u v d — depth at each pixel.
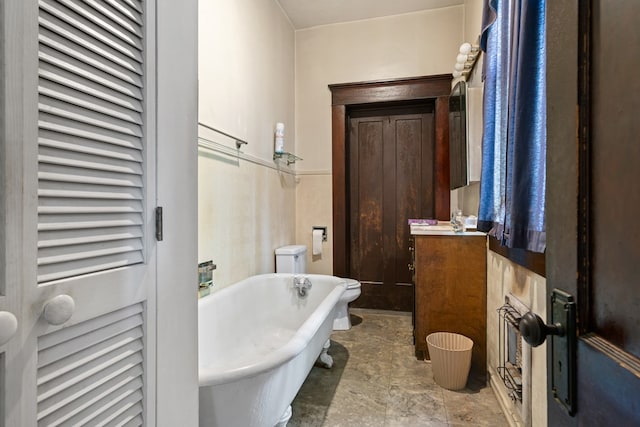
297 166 3.46
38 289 0.53
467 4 2.81
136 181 0.72
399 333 2.84
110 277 0.65
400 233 3.40
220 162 2.11
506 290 1.67
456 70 2.65
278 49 3.02
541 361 1.25
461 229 2.27
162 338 0.79
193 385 0.90
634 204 0.37
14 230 0.50
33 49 0.52
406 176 3.38
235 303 2.14
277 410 1.35
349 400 1.84
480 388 1.96
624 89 0.38
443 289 2.21
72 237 0.58
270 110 2.86
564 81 0.50
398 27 3.20
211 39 2.00
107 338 0.65
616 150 0.40
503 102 1.50
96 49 0.63
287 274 2.62
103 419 0.63
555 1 0.53
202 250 1.93
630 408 0.37
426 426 1.62
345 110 3.37
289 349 1.32
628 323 0.38
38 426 0.52
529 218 1.17
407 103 3.28
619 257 0.39
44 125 0.54
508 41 1.46
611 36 0.41
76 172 0.59
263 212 2.73
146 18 0.74
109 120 0.66
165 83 0.80
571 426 0.48
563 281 0.50
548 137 0.55
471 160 2.26
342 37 3.33
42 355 0.53
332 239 3.39
